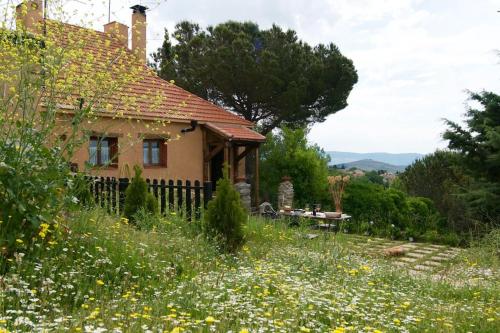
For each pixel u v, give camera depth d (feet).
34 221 14.57
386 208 50.70
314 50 81.00
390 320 13.25
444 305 16.79
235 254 23.20
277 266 19.88
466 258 28.71
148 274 16.38
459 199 51.39
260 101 75.77
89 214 19.84
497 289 20.58
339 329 10.80
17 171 14.40
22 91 16.15
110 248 17.12
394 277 21.80
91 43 23.85
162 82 54.95
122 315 10.94
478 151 49.21
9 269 13.32
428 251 38.81
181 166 50.08
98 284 14.02
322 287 16.43
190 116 50.55
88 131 17.54
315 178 63.52
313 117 82.07
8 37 19.42
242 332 9.69
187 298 13.03
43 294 11.85
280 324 10.91
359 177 71.51
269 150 70.23
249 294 14.05
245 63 71.26
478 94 49.60
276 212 48.19
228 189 23.93
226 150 50.90
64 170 16.15
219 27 75.77
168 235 21.56
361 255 27.84
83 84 19.43
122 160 43.37
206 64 73.31
